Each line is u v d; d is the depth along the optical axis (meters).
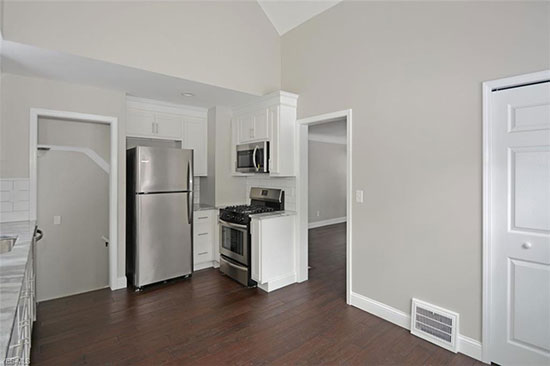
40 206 3.22
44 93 2.96
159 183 3.49
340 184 8.16
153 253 3.46
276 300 3.12
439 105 2.31
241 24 3.53
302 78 3.58
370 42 2.82
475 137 2.12
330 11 3.23
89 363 2.06
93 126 3.51
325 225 7.66
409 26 2.51
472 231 2.15
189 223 3.74
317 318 2.72
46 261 3.25
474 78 2.12
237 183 4.51
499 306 2.04
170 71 2.95
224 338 2.38
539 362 1.89
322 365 2.06
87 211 3.49
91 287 3.52
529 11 1.87
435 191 2.34
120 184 3.41
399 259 2.59
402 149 2.56
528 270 1.92
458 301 2.22
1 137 2.76
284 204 3.89
